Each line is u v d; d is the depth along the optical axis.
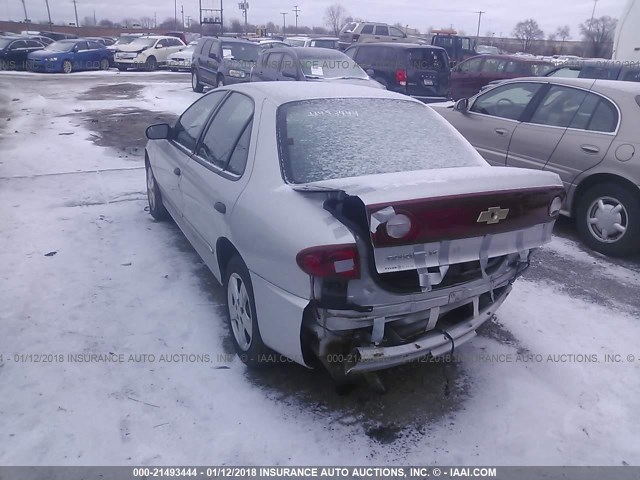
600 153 5.46
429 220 2.62
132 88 19.30
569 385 3.41
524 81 6.50
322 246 2.63
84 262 4.81
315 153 3.28
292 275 2.78
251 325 3.28
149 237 5.42
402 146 3.48
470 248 2.83
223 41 17.12
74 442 2.80
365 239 2.68
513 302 4.44
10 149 9.13
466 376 3.47
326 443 2.88
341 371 2.86
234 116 3.96
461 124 7.00
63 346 3.58
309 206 2.84
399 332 2.92
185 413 3.03
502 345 3.82
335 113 3.61
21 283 4.39
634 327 4.11
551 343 3.86
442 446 2.90
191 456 2.75
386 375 3.46
